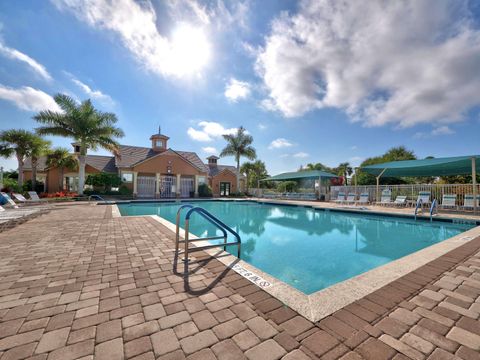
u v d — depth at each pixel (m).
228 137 28.17
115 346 1.69
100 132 17.98
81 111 17.55
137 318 2.05
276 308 2.22
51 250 4.23
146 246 4.54
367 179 19.92
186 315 2.10
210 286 2.72
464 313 2.11
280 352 1.63
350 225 9.80
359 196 16.44
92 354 1.61
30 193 14.82
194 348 1.67
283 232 8.39
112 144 18.86
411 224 9.80
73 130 17.77
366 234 8.02
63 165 20.84
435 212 10.35
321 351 1.64
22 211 8.13
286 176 24.19
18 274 3.07
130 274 3.09
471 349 1.64
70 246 4.52
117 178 21.73
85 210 10.92
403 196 13.52
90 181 20.66
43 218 8.28
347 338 1.78
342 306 2.24
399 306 2.24
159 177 24.92
